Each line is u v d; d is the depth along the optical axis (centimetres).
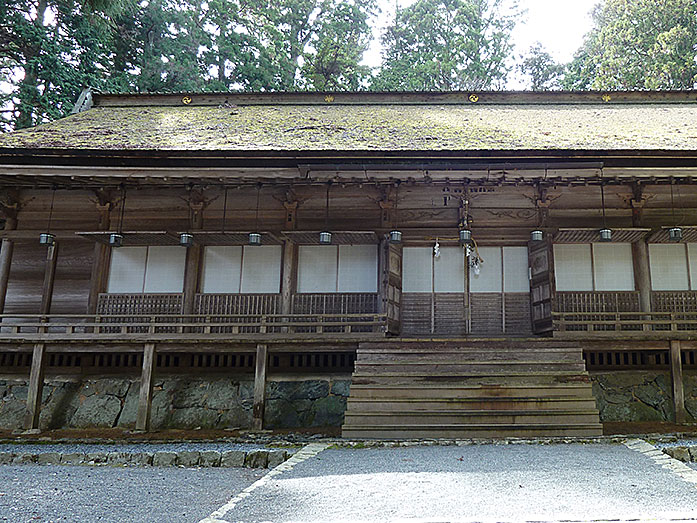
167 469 752
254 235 1114
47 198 1279
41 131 1234
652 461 673
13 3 2028
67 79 2039
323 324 1063
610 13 2786
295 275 1216
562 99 1636
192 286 1215
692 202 1176
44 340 1086
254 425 1041
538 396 913
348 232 1126
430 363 977
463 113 1498
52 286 1245
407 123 1350
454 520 453
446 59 2992
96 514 518
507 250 1207
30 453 817
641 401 1088
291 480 605
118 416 1130
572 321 1070
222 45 2716
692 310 1141
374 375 962
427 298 1198
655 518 451
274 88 2903
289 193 1223
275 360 1207
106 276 1238
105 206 1251
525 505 494
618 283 1165
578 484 564
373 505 504
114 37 2431
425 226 1202
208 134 1219
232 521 467
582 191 1195
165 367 1214
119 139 1159
